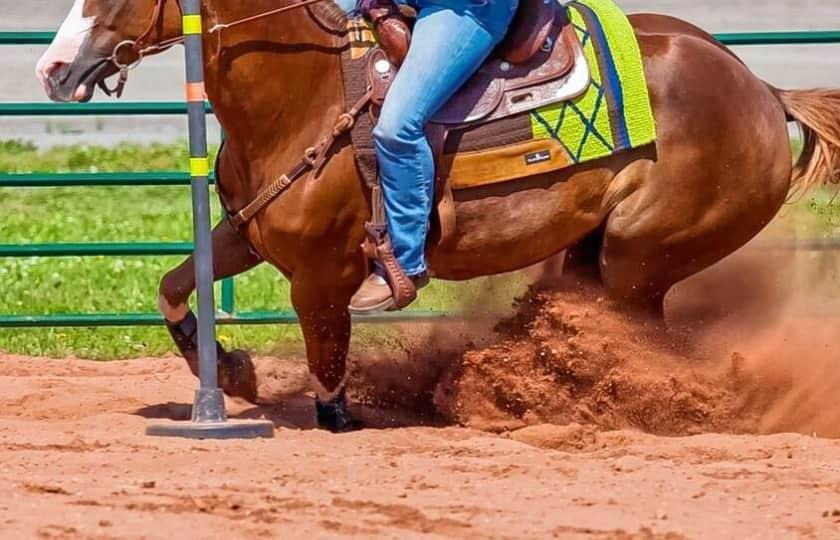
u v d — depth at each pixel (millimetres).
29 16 27719
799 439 11359
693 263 12039
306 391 13789
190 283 12633
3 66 28938
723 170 11742
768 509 9023
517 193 11555
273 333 17078
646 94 11602
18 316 15578
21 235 21594
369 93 11305
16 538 8094
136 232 21875
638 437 11484
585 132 11531
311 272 11648
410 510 8727
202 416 11234
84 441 10719
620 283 11977
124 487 9273
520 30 11492
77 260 20500
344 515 8688
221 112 11539
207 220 11180
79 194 26406
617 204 11750
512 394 12227
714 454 10859
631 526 8523
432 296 15898
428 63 11070
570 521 8625
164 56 29906
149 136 30094
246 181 11703
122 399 13070
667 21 12234
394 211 11266
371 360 13094
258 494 9125
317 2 11492
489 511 8812
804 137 12305
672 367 12172
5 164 26688
